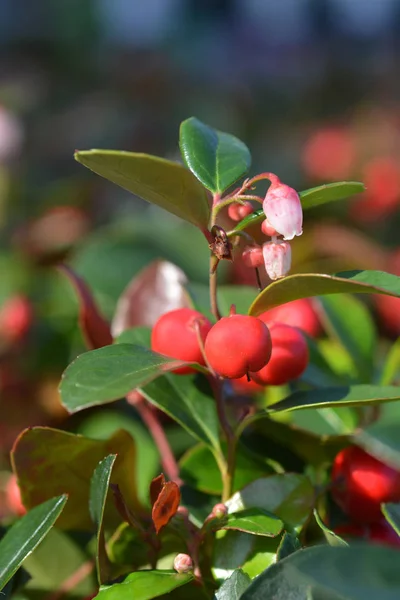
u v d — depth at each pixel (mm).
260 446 256
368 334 284
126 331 255
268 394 283
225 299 284
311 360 268
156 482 224
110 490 240
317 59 1413
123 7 1948
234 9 2119
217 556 227
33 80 1296
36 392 391
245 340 219
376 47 1603
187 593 224
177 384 246
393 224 553
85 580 256
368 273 219
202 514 242
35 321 405
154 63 1295
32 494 240
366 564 196
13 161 679
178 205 225
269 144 914
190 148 234
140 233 425
